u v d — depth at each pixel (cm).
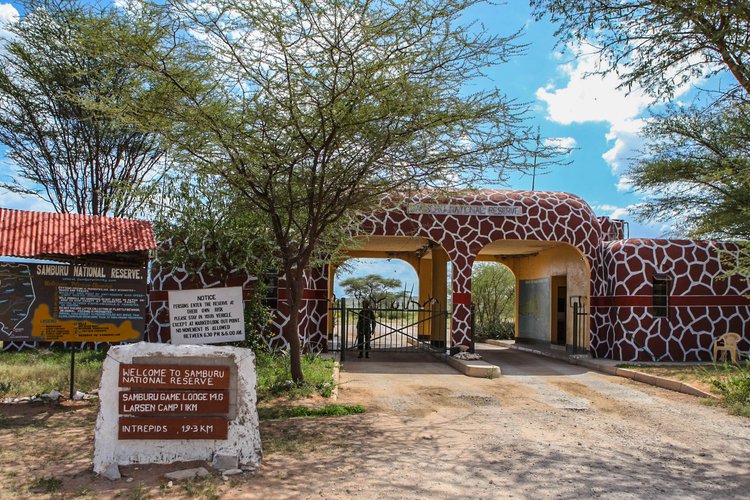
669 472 673
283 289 1540
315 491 567
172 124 906
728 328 1678
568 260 1973
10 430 766
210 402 637
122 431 617
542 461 698
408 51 864
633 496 583
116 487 562
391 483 597
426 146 970
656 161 1864
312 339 1728
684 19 813
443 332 1981
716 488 618
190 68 874
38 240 960
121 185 1533
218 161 966
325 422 878
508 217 1744
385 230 1686
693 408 1068
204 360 639
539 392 1217
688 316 1670
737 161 1395
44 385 1023
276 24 798
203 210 1451
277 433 796
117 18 841
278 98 877
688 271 1681
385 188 1046
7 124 1691
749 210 1579
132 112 883
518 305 2462
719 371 1392
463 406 1051
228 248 1461
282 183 1056
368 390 1179
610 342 1714
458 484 602
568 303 1962
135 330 931
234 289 933
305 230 1055
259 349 1402
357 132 910
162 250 1457
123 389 623
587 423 935
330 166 1000
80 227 1020
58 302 906
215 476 597
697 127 1736
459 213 1727
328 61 837
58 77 1589
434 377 1395
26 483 568
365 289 3853
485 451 736
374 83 849
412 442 772
